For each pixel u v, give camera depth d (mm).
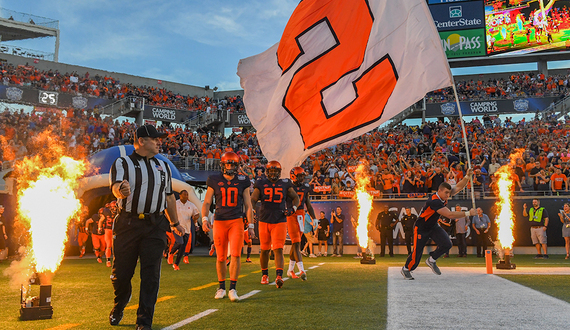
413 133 25719
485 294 4910
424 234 6570
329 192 16312
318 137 7828
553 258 12281
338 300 4715
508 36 27062
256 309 4234
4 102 25109
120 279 3426
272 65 8586
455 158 18688
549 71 31141
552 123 25266
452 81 7250
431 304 4305
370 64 7637
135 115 31141
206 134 29359
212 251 13172
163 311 4164
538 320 3508
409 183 15508
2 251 12438
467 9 27609
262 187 6254
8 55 29312
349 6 7941
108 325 3607
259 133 8383
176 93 36469
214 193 5156
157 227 3410
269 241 6324
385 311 4004
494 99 28406
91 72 32531
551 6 26484
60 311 4301
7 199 13070
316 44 8047
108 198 16141
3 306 4586
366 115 7539
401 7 7570
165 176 3525
